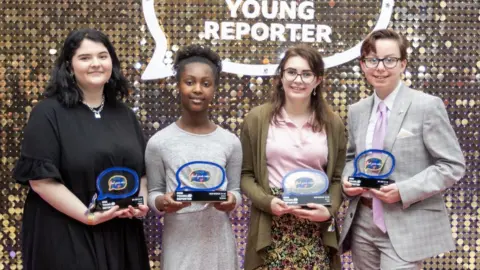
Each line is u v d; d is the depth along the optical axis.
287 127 2.22
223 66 2.96
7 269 3.00
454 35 2.98
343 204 3.04
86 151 1.97
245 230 3.04
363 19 2.97
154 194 2.15
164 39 2.95
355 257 2.35
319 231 2.20
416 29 2.97
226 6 2.96
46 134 1.95
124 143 2.07
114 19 2.95
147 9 2.94
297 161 2.17
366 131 2.27
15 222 3.00
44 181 1.94
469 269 3.05
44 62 2.97
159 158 2.15
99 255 1.98
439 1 2.96
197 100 2.13
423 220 2.17
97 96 2.11
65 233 1.96
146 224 3.01
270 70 2.96
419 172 2.16
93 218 1.92
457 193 3.03
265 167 2.18
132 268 2.08
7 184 2.99
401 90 2.21
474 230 3.04
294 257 2.15
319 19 2.96
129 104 2.98
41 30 2.96
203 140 2.15
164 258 2.13
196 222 2.10
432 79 2.99
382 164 2.16
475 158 3.01
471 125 3.00
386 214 2.18
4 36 2.96
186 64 2.15
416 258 2.14
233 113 3.00
